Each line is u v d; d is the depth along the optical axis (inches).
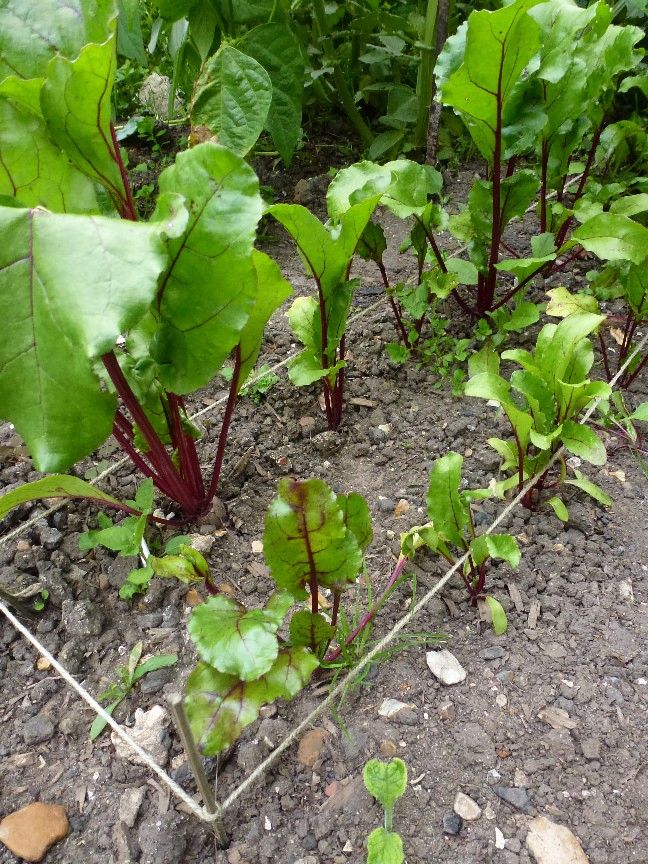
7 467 76.5
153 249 38.4
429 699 55.9
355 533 55.3
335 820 49.6
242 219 45.6
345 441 77.7
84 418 43.9
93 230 39.3
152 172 120.2
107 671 59.1
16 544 68.1
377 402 82.2
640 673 57.1
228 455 75.8
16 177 48.0
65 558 66.4
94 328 37.7
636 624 60.4
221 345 50.1
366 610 61.4
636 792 50.4
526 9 61.7
